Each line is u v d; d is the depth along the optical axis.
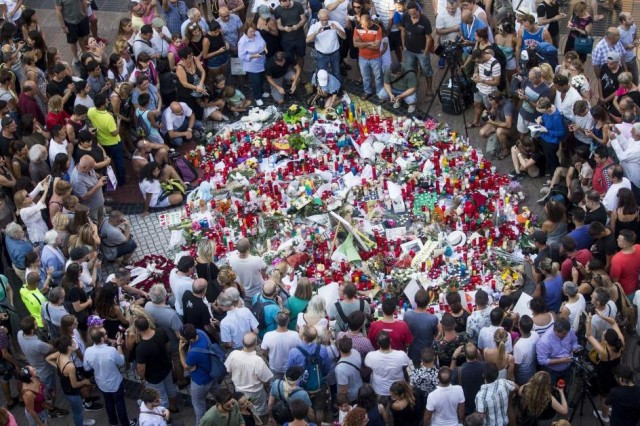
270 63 22.67
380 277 18.19
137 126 20.81
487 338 14.94
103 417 16.30
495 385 14.10
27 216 17.86
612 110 20.61
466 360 14.76
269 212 19.77
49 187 18.36
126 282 16.98
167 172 20.58
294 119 22.42
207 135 22.11
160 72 21.58
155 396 14.12
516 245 18.81
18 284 18.84
